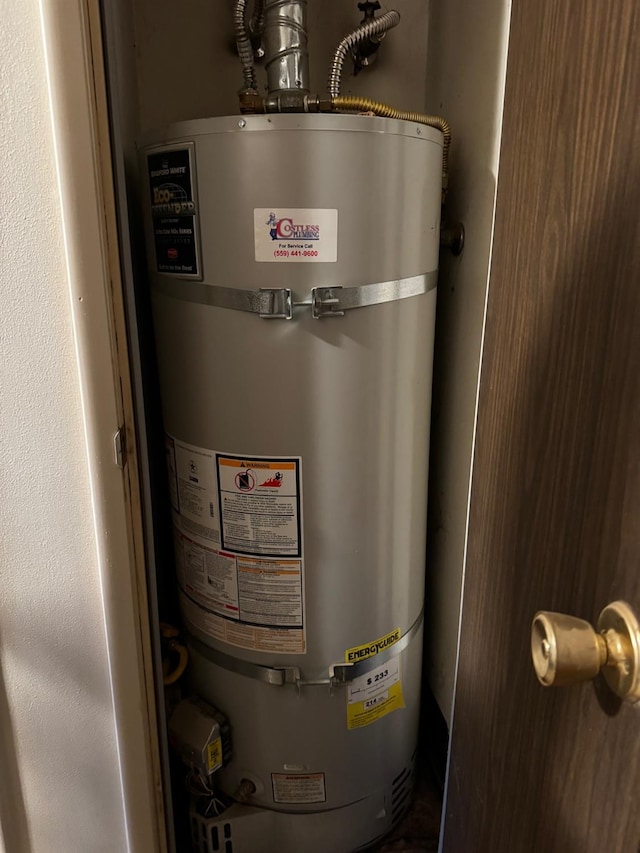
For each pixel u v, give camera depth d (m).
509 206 0.52
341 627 0.94
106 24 0.60
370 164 0.76
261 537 0.89
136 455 0.72
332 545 0.90
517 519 0.51
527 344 0.48
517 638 0.51
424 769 1.27
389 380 0.87
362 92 1.09
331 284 0.79
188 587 1.00
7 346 0.64
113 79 0.63
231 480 0.88
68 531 0.71
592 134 0.39
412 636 1.05
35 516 0.70
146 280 1.04
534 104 0.47
